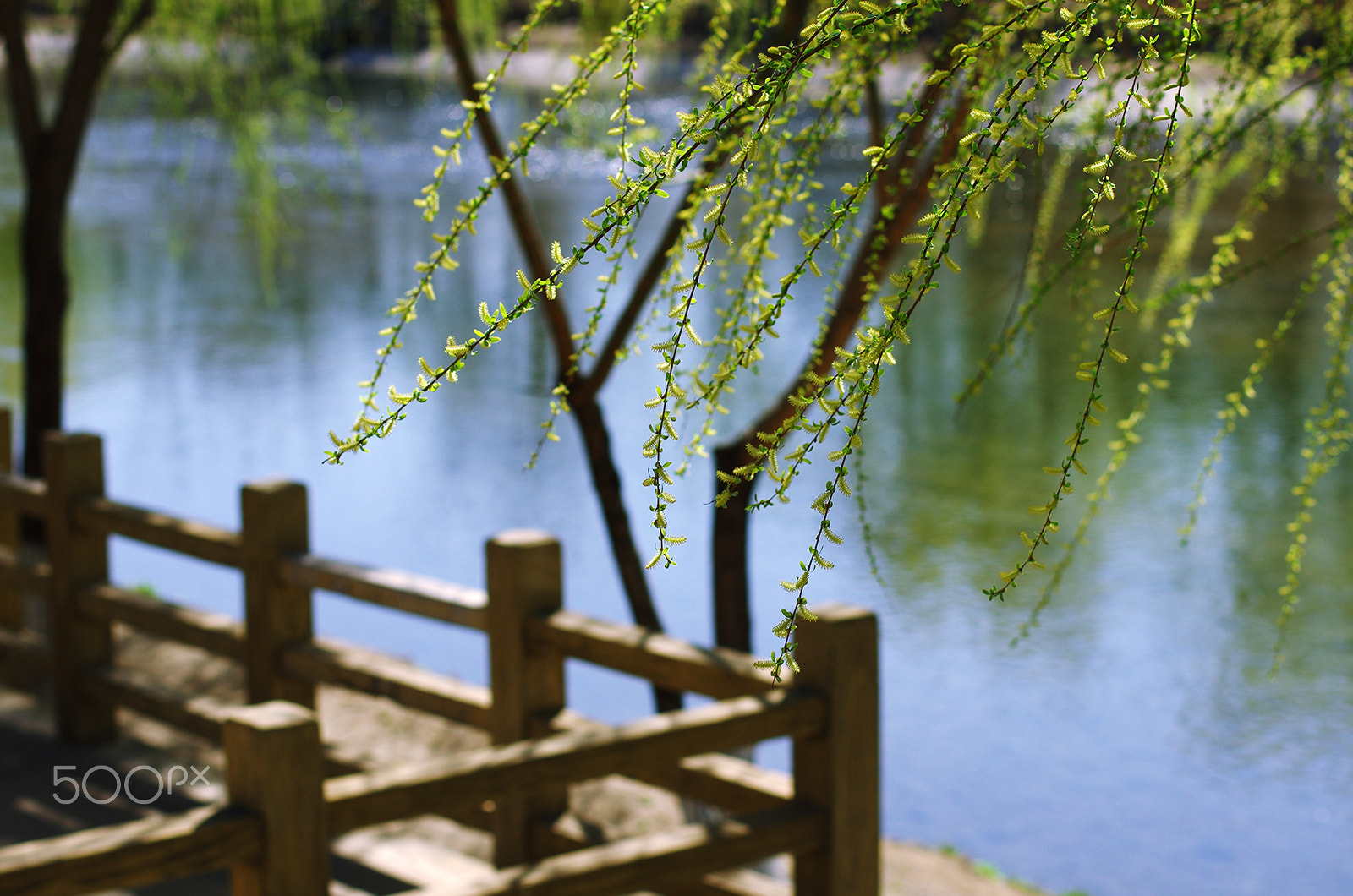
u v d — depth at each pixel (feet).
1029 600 21.89
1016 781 16.03
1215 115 5.40
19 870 5.62
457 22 12.27
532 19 3.34
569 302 40.93
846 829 7.71
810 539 24.72
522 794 6.93
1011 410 33.04
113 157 86.07
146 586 20.22
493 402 34.94
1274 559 23.39
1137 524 25.20
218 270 53.98
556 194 74.33
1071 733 17.35
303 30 17.69
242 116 18.24
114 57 18.86
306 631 11.01
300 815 6.35
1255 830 14.74
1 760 12.14
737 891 8.11
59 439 12.41
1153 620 20.90
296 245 60.03
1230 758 16.57
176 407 33.76
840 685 7.63
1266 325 40.50
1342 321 5.49
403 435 32.04
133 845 5.93
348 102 18.65
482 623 9.37
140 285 50.60
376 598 10.05
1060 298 34.88
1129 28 2.31
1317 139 5.32
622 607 22.18
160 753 12.58
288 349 40.42
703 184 2.82
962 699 18.43
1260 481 27.50
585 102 9.34
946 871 12.89
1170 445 29.84
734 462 12.28
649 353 41.01
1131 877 13.78
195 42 18.07
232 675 15.90
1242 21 4.81
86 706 12.59
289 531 10.86
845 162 45.14
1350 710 17.85
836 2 2.38
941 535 24.73
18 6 18.39
